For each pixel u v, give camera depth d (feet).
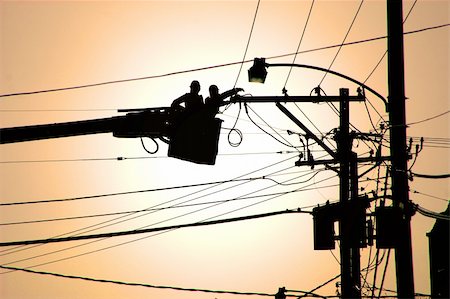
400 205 191.93
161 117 169.58
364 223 248.73
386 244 192.13
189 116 171.73
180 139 170.81
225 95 186.70
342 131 248.32
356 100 240.32
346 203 249.96
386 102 207.82
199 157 171.42
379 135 242.58
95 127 164.14
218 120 173.78
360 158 241.76
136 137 168.25
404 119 193.26
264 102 211.41
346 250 248.93
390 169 197.36
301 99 219.61
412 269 188.03
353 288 247.09
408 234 190.49
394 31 195.93
